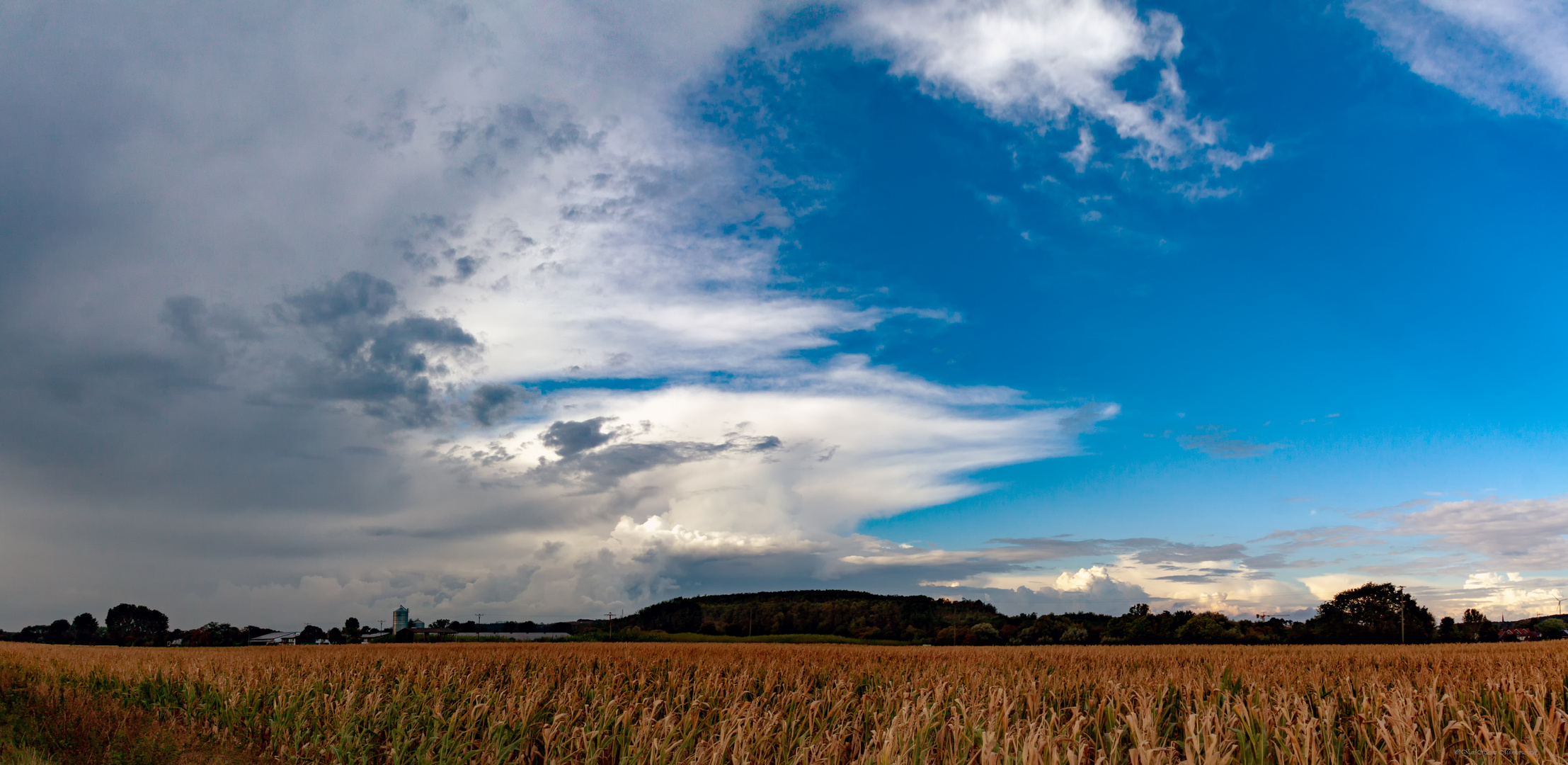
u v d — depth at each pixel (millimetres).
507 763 12727
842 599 137625
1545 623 99938
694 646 46750
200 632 109625
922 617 126312
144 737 16297
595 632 128250
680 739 12258
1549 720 10242
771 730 11867
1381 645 49656
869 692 16766
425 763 12836
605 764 12656
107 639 130375
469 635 126125
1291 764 9680
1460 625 100312
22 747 15000
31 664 30312
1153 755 9133
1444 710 11766
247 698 18062
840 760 11484
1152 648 46344
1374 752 10734
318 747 14781
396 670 23562
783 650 41594
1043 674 19703
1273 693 14414
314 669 22250
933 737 11039
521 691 17016
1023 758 8625
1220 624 90250
